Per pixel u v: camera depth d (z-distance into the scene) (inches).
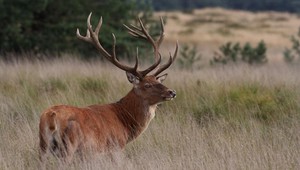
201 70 2112.5
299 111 1523.1
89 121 1100.5
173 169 1097.4
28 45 2758.4
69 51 2758.4
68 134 1051.3
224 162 1120.8
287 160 1138.0
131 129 1210.0
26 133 1251.2
